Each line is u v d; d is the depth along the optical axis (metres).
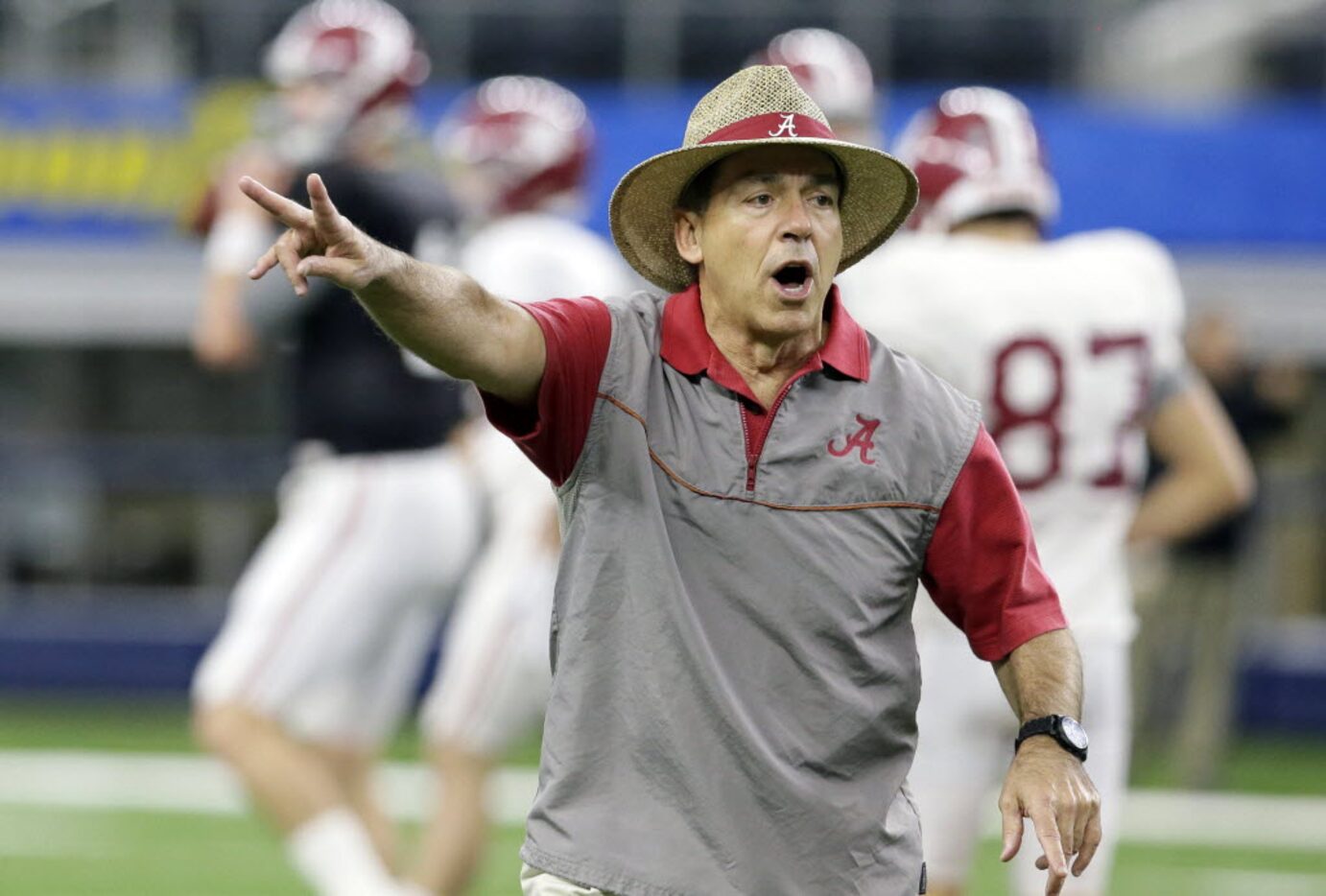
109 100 55.69
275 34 62.19
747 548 11.38
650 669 11.32
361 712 22.72
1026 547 11.97
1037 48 65.44
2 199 55.81
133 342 57.56
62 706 49.78
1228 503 18.12
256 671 22.00
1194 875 31.47
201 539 51.72
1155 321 17.44
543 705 22.81
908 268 17.06
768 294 11.48
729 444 11.48
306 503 22.78
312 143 23.56
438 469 22.78
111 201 55.78
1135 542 18.30
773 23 63.25
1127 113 58.69
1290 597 49.22
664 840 11.22
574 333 11.46
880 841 11.52
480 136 24.97
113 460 51.62
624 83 63.91
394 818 33.31
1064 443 16.94
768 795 11.23
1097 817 11.33
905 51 64.94
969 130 17.61
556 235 23.56
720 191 11.69
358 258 10.60
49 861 30.55
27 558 51.38
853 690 11.48
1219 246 56.66
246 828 33.59
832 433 11.57
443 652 48.41
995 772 16.84
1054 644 11.95
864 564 11.50
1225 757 44.28
